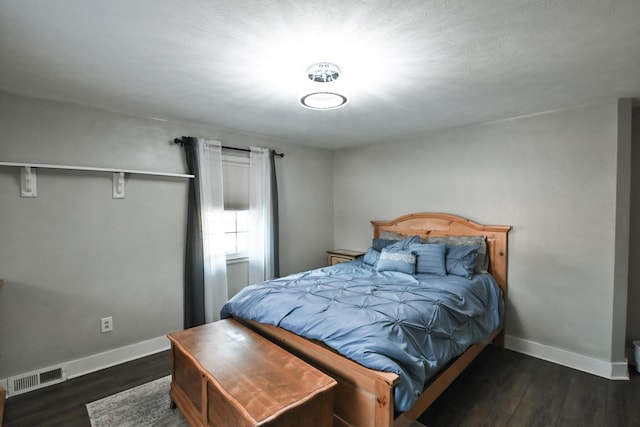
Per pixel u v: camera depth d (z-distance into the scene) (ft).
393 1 4.26
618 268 8.43
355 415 5.55
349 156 15.10
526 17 4.64
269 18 4.68
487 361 9.44
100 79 6.94
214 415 5.49
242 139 12.09
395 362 5.38
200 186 10.63
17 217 7.77
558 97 8.16
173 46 5.51
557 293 9.40
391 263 10.38
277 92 7.74
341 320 6.25
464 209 11.32
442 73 6.64
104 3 4.29
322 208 15.21
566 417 6.86
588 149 8.82
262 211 12.45
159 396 7.63
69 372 8.46
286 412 4.57
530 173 9.84
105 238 9.05
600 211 8.66
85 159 8.70
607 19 4.68
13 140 7.72
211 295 10.85
